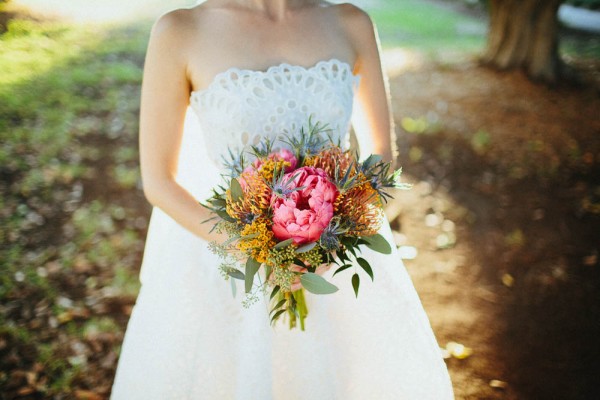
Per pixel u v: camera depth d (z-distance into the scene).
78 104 5.84
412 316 2.01
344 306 1.97
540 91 7.25
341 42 1.86
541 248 4.27
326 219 1.44
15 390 2.83
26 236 3.95
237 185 1.48
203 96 1.69
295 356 1.93
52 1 9.17
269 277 1.66
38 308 3.36
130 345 1.98
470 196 4.95
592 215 4.71
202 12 1.73
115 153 5.07
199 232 1.71
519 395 2.98
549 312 3.61
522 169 5.40
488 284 3.87
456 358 3.21
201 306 1.88
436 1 14.22
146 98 1.69
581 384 3.06
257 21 1.75
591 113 6.68
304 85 1.73
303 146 1.61
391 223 4.50
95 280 3.62
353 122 2.12
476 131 6.10
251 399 1.85
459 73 7.81
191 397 1.91
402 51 8.88
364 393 2.04
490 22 8.01
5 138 5.04
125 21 8.88
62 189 4.50
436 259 4.11
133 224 4.20
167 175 1.72
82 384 2.90
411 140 5.86
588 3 13.60
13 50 6.98
